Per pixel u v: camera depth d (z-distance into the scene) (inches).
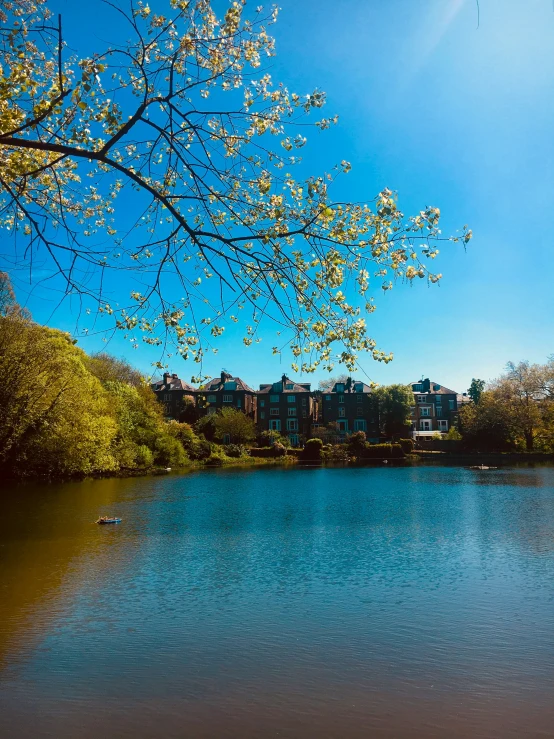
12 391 1133.7
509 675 292.7
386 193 219.3
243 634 354.3
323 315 233.0
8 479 1365.7
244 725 243.9
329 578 491.8
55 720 248.2
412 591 449.7
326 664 308.3
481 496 1131.9
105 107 244.7
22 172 245.6
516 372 2615.7
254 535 703.7
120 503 1008.9
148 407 2105.1
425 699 267.6
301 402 3481.8
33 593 446.9
